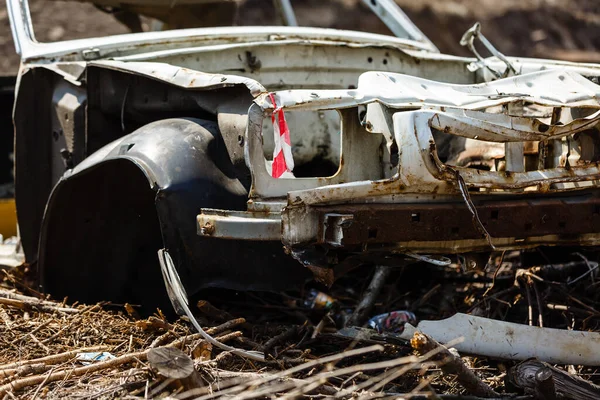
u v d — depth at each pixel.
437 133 8.91
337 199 6.20
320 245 6.36
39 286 8.11
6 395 5.78
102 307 7.80
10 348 6.84
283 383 5.64
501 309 8.00
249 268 6.94
